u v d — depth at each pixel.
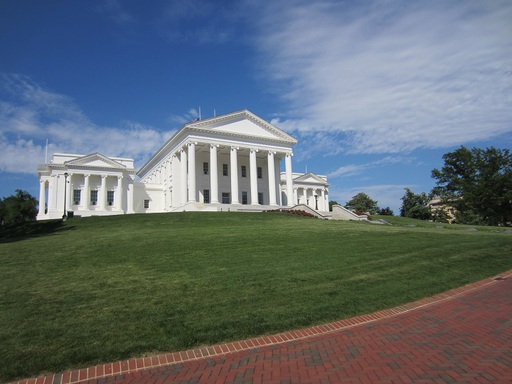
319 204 87.94
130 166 66.31
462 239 24.08
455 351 7.91
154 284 13.62
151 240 22.52
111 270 15.72
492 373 6.59
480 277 16.41
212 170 56.59
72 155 63.81
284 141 63.03
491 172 71.88
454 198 78.62
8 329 9.79
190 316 10.78
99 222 34.69
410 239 23.50
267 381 7.06
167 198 65.81
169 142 62.38
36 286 13.57
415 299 13.20
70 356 8.50
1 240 27.19
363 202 120.38
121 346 8.99
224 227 29.66
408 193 101.75
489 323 9.90
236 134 58.62
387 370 7.13
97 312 11.02
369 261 17.45
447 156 78.69
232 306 11.58
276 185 67.50
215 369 7.92
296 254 18.64
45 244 22.88
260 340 9.61
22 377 7.79
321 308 11.61
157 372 7.97
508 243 23.44
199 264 16.50
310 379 7.00
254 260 17.27
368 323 10.82
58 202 59.47
